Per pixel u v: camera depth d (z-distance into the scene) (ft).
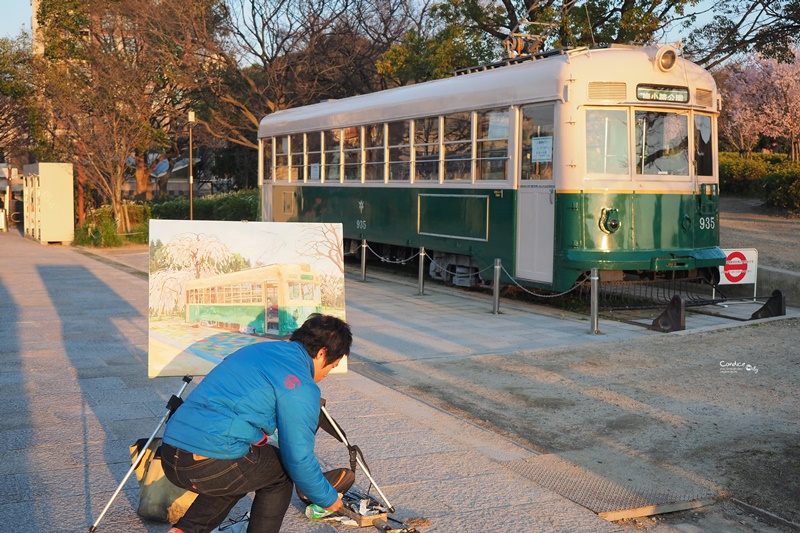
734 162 87.61
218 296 17.95
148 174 137.08
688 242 40.09
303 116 64.18
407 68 83.82
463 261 47.09
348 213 57.67
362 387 23.80
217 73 100.42
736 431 21.29
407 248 54.80
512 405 23.54
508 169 41.63
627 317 38.93
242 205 95.81
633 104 38.27
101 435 18.53
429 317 38.32
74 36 94.79
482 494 15.72
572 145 37.81
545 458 18.75
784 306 37.65
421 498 15.43
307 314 18.72
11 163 151.12
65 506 14.39
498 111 42.32
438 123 47.34
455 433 19.95
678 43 40.16
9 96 129.08
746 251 41.63
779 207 70.90
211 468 10.75
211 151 144.56
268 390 10.86
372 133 54.44
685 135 40.19
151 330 17.51
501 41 81.10
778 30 68.64
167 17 94.58
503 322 37.04
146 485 13.65
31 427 19.10
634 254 37.96
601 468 18.42
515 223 41.22
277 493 11.45
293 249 18.69
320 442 18.66
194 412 10.98
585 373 27.25
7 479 15.67
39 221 86.07
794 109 103.86
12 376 24.32
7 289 45.57
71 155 91.45
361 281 53.62
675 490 17.17
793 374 26.94
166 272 17.65
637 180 38.50
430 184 48.19
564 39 72.28
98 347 28.94
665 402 23.89
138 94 91.81
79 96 90.07
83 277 52.24
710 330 34.30
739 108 114.42
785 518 16.10
